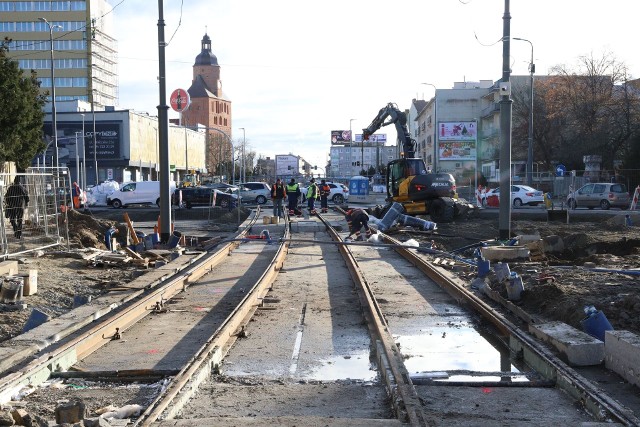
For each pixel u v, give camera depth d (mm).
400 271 16219
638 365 6855
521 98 64750
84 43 109875
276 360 8320
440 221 31000
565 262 16531
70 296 12633
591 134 57500
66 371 7676
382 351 7984
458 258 17578
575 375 6898
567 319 9555
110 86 122875
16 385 6855
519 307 10516
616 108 57312
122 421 5863
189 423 5508
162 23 20469
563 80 60281
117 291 12570
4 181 16938
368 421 5543
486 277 12906
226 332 9070
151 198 51156
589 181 48906
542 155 64375
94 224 23000
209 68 166750
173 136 97562
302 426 5418
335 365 8125
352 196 57656
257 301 11930
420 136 104438
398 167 32219
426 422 5469
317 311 11352
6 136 38062
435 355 8711
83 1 109000
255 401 6559
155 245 20844
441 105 79188
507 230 20125
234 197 46625
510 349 8891
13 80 37844
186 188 47000
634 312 9250
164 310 11422
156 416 5695
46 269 15406
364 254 19938
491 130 75875
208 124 159500
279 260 17578
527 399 6598
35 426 5520
